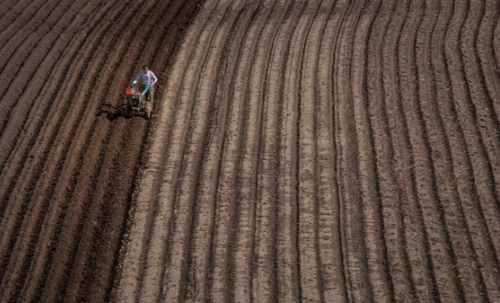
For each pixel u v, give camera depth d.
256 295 41.22
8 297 40.06
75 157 52.19
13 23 72.38
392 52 66.56
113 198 49.22
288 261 43.69
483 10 73.25
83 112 57.16
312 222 46.75
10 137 53.38
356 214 47.47
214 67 65.62
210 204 48.53
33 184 48.72
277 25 72.88
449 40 67.94
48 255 43.47
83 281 42.25
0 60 65.06
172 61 66.94
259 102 60.00
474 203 47.88
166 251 44.69
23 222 45.25
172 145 55.06
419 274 42.53
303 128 56.31
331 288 41.69
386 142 54.47
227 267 43.28
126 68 64.50
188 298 41.06
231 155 53.47
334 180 50.59
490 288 41.28
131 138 55.59
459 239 44.91
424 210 47.47
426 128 55.78
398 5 75.44
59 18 73.50
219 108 59.28
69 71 62.69
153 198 49.44
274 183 50.47
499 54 65.06
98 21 72.88
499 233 45.19
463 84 61.16
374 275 42.62
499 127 55.25
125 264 43.75
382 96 60.16
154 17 74.56
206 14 76.25
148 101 58.66
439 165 51.66
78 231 45.91
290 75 63.75
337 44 68.44
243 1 78.88
